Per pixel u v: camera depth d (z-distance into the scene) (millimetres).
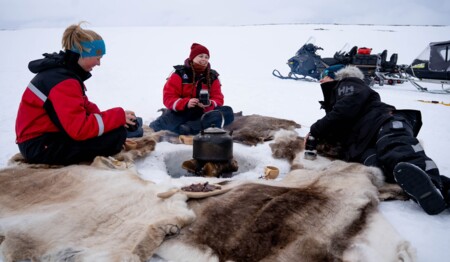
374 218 1827
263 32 38750
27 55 17531
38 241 1614
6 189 2107
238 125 4148
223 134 2736
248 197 1920
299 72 11383
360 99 2740
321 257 1512
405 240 1595
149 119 4891
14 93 6668
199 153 2686
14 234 1653
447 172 2885
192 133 3742
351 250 1553
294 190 2010
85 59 2480
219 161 2684
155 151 3115
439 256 1626
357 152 2680
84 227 1710
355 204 1902
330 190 2039
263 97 7258
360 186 2105
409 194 1995
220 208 1825
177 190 1949
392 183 2375
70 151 2500
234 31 41312
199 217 1767
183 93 3838
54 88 2320
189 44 27203
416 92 9195
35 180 2201
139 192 2006
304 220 1725
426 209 1967
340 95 2865
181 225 1674
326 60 11062
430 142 3848
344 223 1748
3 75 9719
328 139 3094
